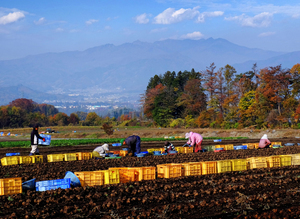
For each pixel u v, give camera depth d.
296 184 12.41
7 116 116.25
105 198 10.33
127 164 16.80
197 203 9.66
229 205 9.72
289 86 66.81
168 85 111.94
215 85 89.75
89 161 18.48
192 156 20.19
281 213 8.97
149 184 11.89
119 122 123.12
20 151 26.55
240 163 15.66
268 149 24.52
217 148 24.75
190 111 93.06
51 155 19.55
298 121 60.81
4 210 9.02
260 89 68.25
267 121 63.62
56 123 130.25
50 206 9.40
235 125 70.19
